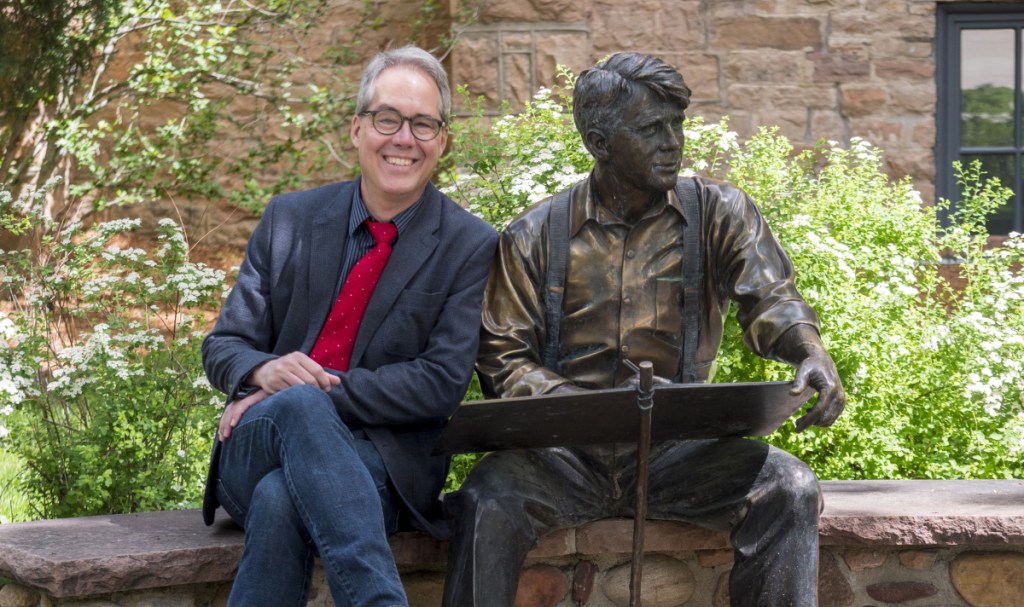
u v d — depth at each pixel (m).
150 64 7.07
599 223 2.94
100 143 7.89
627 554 3.09
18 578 2.80
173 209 7.74
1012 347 4.29
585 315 2.96
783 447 4.20
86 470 3.74
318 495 2.49
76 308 4.48
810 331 2.75
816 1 6.84
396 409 2.79
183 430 3.89
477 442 2.70
